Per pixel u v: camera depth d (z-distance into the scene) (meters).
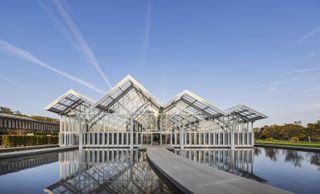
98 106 27.22
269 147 30.44
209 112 29.72
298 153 21.89
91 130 28.97
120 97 29.02
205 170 10.27
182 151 24.20
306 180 10.02
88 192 7.94
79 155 19.75
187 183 7.86
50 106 26.28
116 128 28.97
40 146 27.00
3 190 8.23
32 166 13.57
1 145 24.39
